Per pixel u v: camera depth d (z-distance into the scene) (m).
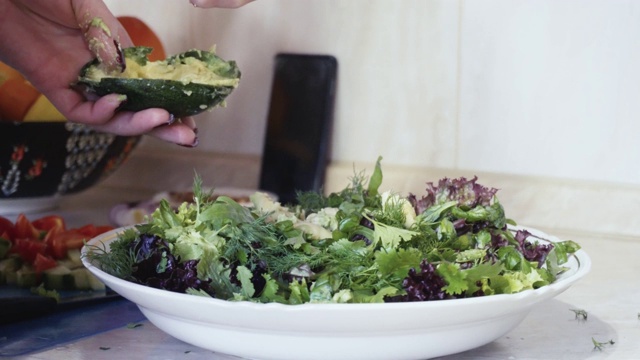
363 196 0.87
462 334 0.72
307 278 0.74
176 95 0.85
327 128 1.19
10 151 1.06
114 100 0.84
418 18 1.15
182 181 1.29
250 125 1.25
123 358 0.77
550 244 0.82
